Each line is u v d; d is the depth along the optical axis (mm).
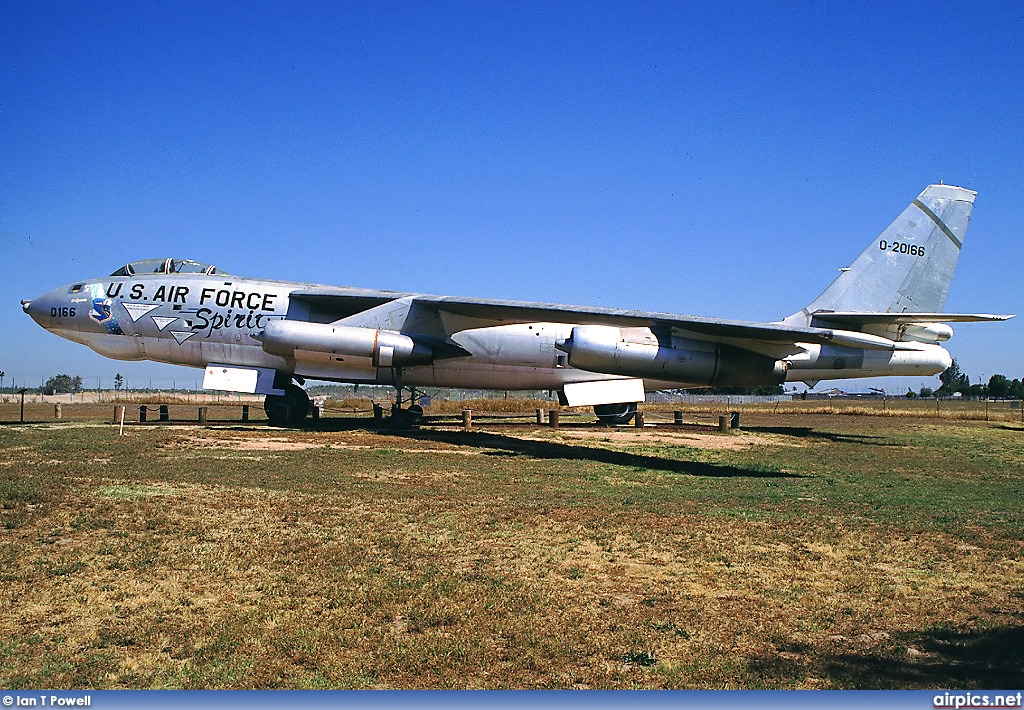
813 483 14344
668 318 18859
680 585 7457
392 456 16328
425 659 5523
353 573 7461
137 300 23375
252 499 10891
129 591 6832
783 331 17672
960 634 6297
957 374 126750
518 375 25062
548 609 6629
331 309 23703
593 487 13039
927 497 12953
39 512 9516
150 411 34344
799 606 6926
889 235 24656
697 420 32906
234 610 6430
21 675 5148
